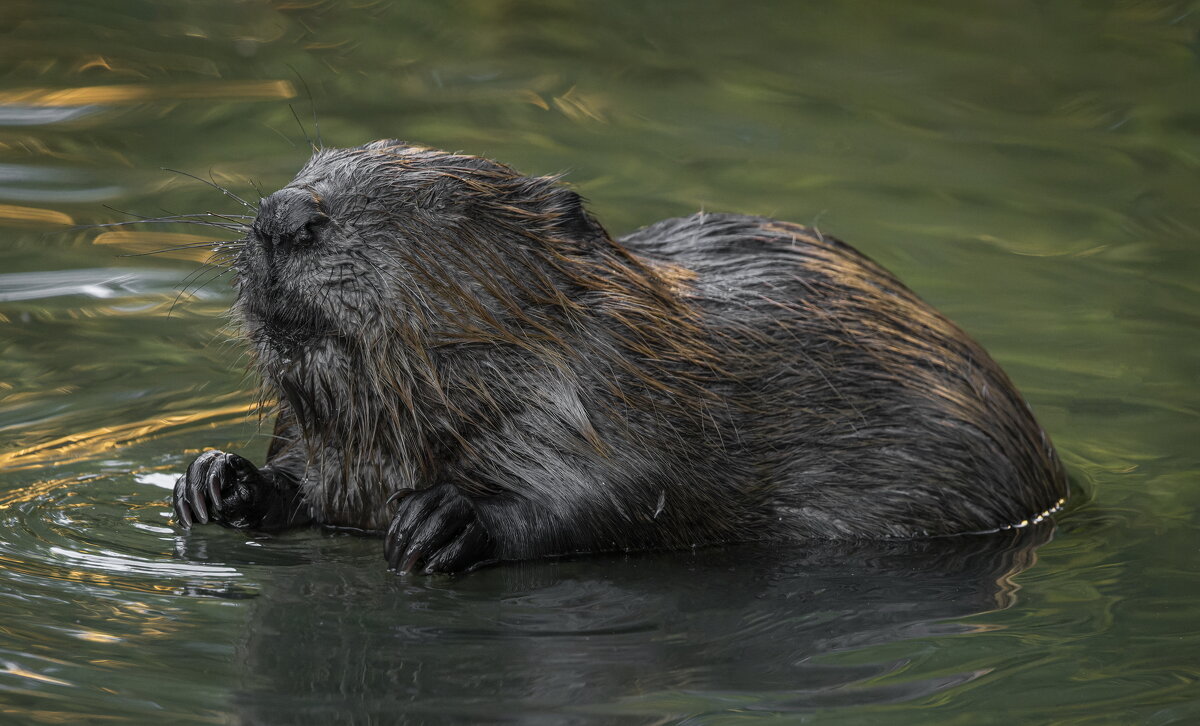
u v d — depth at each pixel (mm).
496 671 11336
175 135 27062
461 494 13812
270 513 14867
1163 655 11867
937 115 29359
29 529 14211
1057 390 18625
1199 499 15891
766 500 14930
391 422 13977
